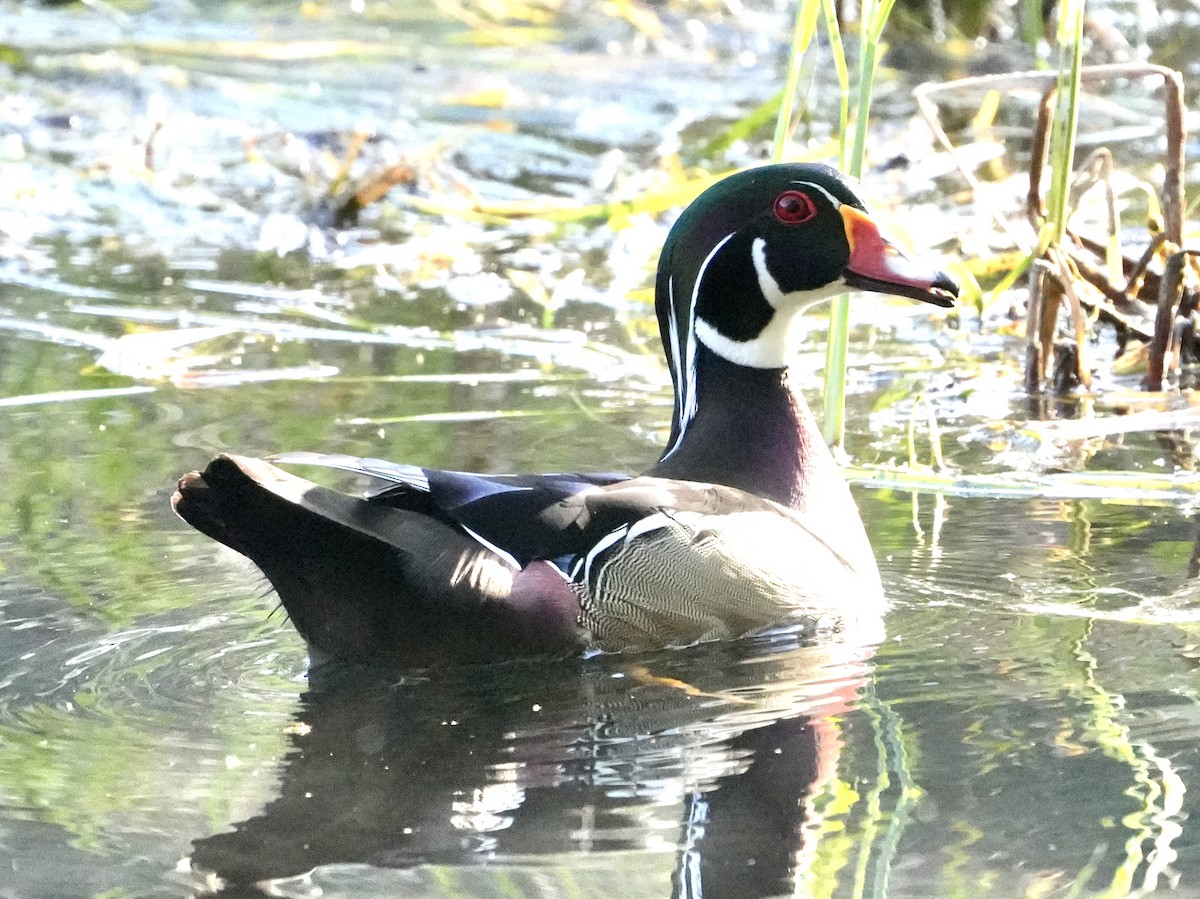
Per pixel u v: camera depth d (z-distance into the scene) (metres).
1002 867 7.26
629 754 8.50
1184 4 28.42
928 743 8.55
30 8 29.69
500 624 9.61
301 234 20.25
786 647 10.05
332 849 7.49
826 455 11.35
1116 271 16.22
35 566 10.88
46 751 8.46
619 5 27.94
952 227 19.05
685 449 11.34
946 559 11.27
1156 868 7.23
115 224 20.64
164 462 12.94
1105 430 13.98
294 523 9.15
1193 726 8.63
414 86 25.61
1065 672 9.39
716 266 11.27
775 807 7.86
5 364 15.62
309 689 9.34
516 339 16.73
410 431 13.84
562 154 22.69
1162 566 11.03
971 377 15.62
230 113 24.30
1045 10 25.97
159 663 9.56
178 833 7.61
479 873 7.25
